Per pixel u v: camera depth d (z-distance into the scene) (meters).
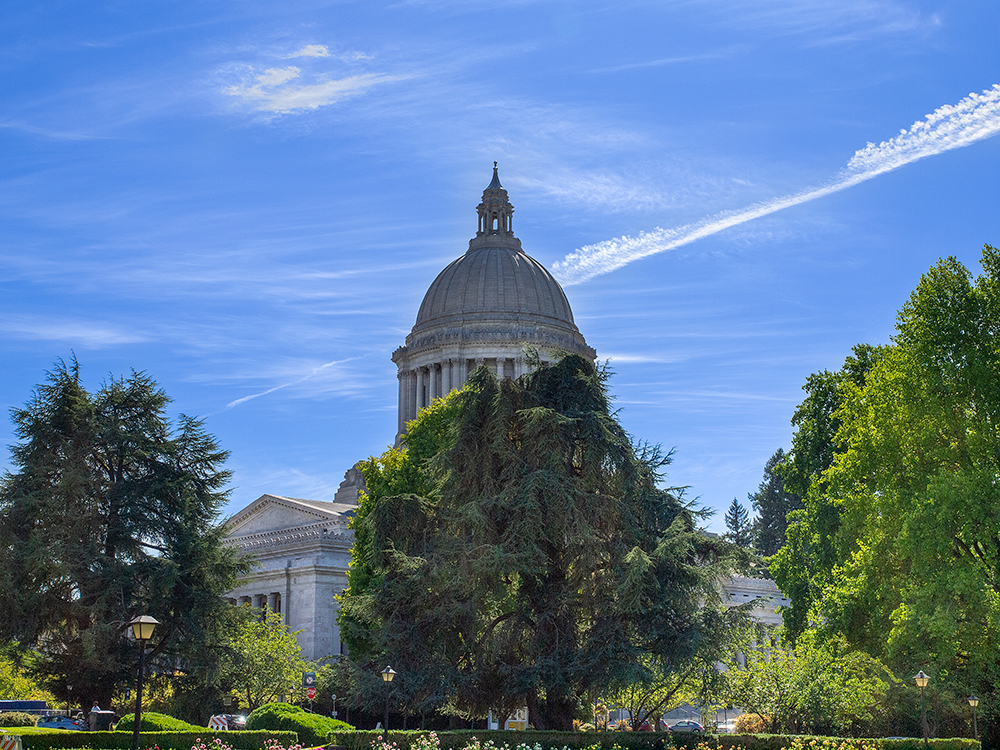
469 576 47.62
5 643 60.53
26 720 62.41
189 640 63.31
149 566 62.22
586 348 125.19
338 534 107.00
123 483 64.25
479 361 118.31
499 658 49.06
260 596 105.31
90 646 57.78
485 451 51.25
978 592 43.09
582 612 49.16
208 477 68.94
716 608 48.97
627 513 49.22
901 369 49.25
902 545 45.06
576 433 50.62
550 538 48.44
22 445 63.75
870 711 60.34
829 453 67.50
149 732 42.81
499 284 122.00
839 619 51.38
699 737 45.56
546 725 48.16
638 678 45.16
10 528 61.06
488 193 133.12
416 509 52.56
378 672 49.06
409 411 121.81
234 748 43.56
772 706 58.88
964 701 57.03
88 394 66.06
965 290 48.19
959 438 47.69
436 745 40.38
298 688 78.81
